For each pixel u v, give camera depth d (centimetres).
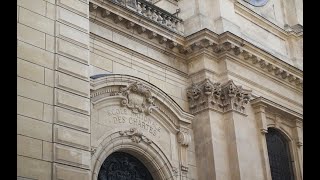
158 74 2027
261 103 2233
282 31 2702
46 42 1305
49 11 1346
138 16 1950
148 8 2097
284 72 2427
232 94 2094
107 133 1722
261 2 2689
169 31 2070
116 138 1753
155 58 2039
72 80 1331
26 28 1265
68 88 1312
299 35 2747
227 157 2027
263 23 2588
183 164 1939
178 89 2086
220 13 2259
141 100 1872
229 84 2098
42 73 1262
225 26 2228
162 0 2355
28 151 1155
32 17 1291
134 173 1842
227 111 2091
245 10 2478
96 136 1680
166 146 1919
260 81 2331
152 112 1906
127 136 1794
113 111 1777
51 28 1334
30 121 1187
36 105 1216
